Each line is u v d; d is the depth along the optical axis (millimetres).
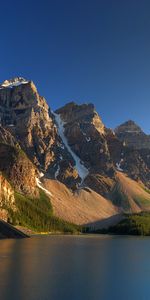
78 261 120500
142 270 105812
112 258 133875
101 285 82562
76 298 69688
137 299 70875
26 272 92875
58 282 82812
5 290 72688
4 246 164000
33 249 153875
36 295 69750
